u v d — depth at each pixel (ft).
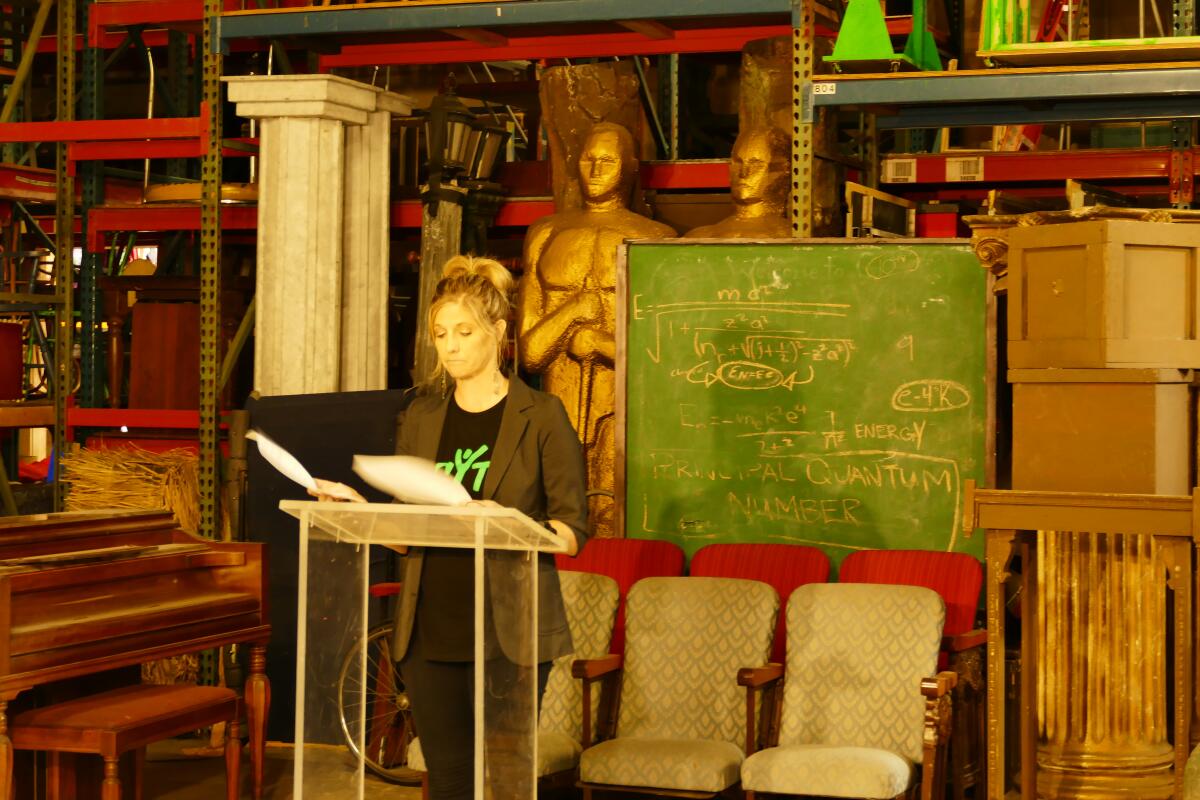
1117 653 15.80
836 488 19.11
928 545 18.70
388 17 21.18
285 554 21.01
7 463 32.60
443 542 11.53
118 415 24.57
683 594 17.79
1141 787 15.70
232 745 17.11
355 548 12.76
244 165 30.96
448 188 23.20
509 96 31.86
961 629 17.30
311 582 12.58
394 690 20.12
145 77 32.99
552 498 12.26
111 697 16.25
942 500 18.66
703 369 19.69
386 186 23.12
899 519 18.84
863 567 17.95
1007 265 15.51
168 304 25.32
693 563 18.80
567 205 23.67
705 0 19.69
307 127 22.17
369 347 22.90
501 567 11.76
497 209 25.09
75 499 23.07
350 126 22.84
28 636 14.67
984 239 15.64
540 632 12.06
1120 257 14.25
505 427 12.18
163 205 25.86
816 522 19.19
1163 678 15.87
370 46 24.72
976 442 18.54
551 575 12.23
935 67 20.21
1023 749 15.74
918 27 20.02
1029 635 15.70
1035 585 16.11
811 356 19.24
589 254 22.20
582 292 22.27
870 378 18.99
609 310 22.13
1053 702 15.99
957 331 18.66
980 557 18.45
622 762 15.99
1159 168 22.85
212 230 22.50
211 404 22.44
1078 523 14.32
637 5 19.95
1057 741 15.99
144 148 24.11
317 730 13.11
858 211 20.67
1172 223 14.44
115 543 16.78
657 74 29.45
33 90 34.04
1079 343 14.43
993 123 21.93
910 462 18.80
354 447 20.74
